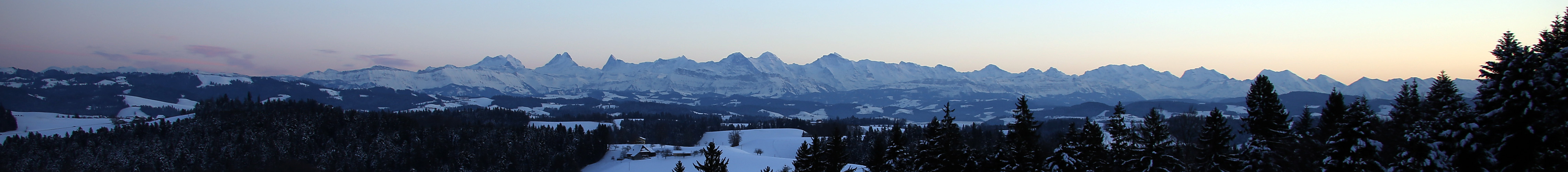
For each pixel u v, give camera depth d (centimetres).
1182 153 6334
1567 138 3903
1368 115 5850
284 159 18600
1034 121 6956
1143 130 6494
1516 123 3953
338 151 19762
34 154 18450
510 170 19362
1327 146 5316
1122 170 6638
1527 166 4003
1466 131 4144
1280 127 5850
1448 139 4284
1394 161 4900
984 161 7219
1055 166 6531
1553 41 3841
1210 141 5934
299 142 19662
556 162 19775
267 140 19388
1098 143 6812
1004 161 6962
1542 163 4053
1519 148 3991
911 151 8650
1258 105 5909
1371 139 5103
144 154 18538
